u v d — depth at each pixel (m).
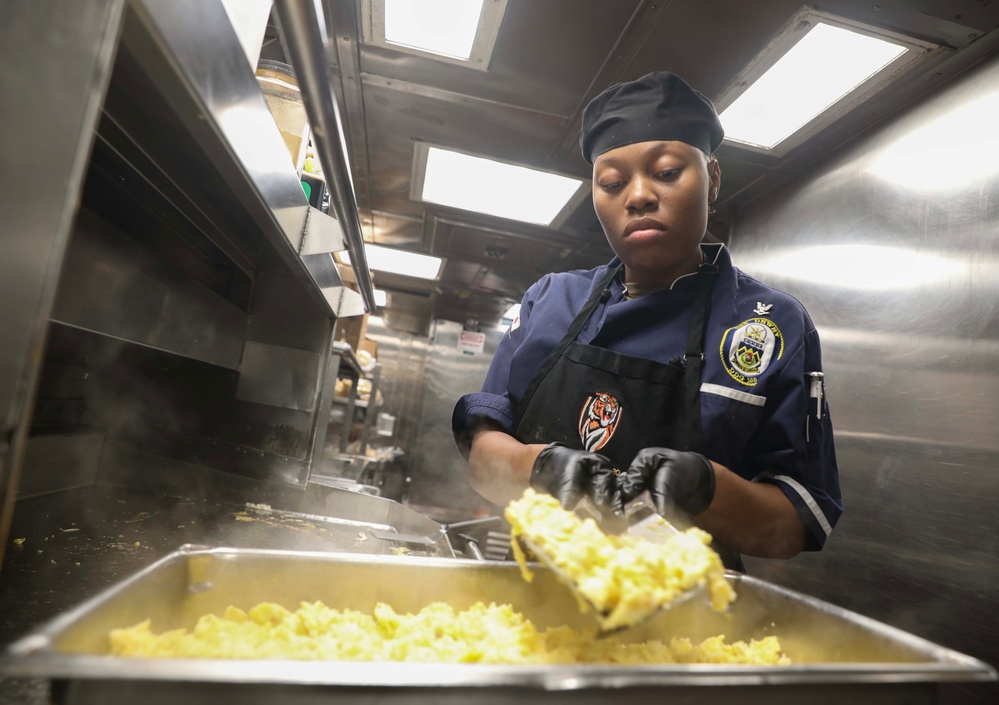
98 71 0.52
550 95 2.30
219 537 1.56
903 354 2.00
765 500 1.01
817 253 2.47
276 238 1.46
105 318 1.25
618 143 1.20
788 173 2.65
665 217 1.17
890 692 0.54
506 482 1.10
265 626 0.72
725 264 1.28
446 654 0.70
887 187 2.16
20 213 0.51
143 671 0.42
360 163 3.11
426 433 6.73
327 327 2.42
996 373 1.67
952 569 1.72
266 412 2.41
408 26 2.04
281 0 0.56
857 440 2.15
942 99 1.98
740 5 1.75
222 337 2.14
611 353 1.21
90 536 1.41
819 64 1.96
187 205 1.47
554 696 0.48
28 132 0.52
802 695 0.52
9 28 0.53
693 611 0.85
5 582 1.01
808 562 2.28
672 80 1.18
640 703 0.49
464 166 2.95
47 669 0.41
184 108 0.78
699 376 1.16
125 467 2.09
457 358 6.83
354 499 2.06
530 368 1.33
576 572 0.64
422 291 5.79
